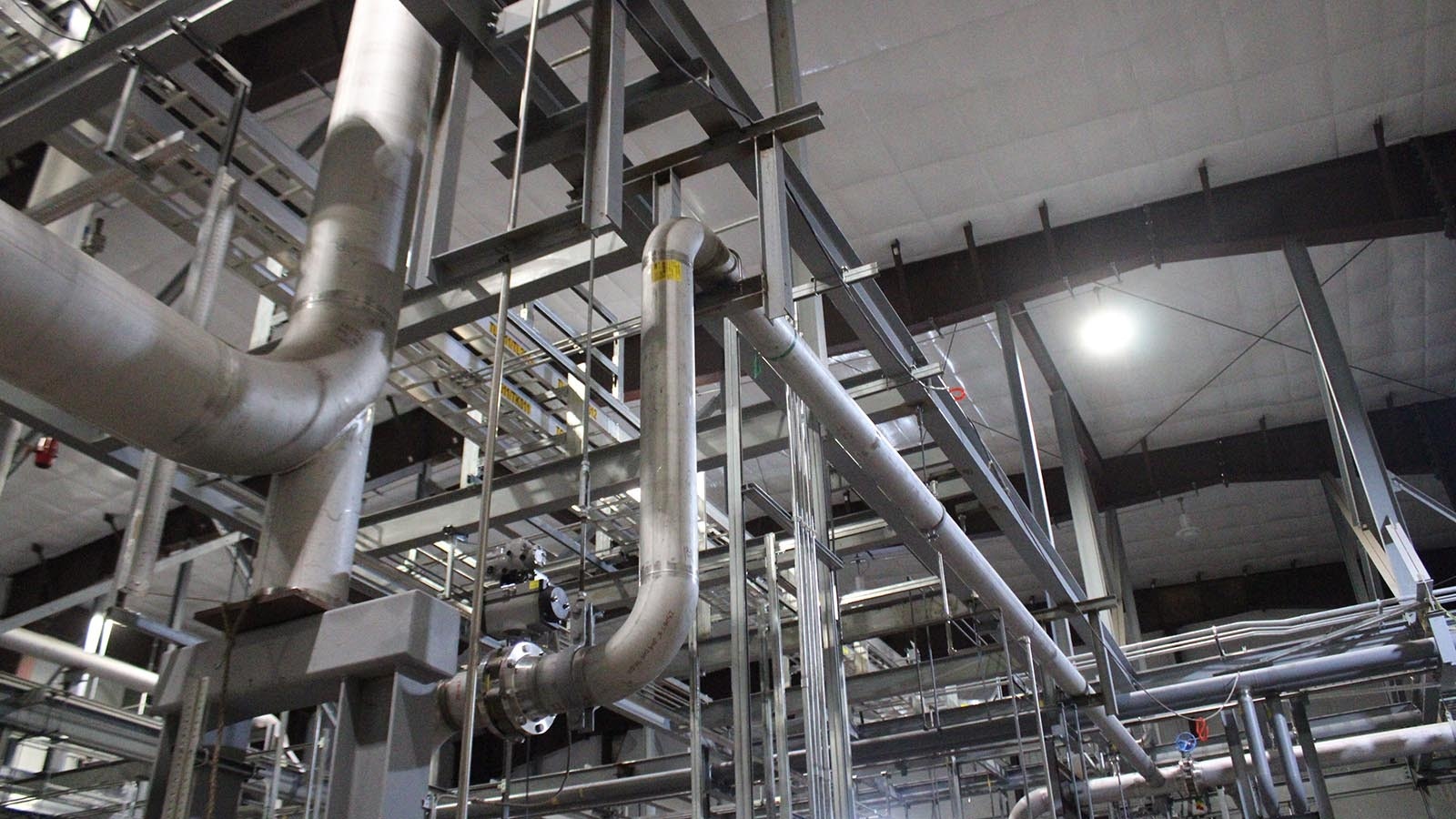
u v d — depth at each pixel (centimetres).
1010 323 1070
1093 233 1053
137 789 988
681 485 371
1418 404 1412
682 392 387
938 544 695
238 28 437
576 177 443
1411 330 1281
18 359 266
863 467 609
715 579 814
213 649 349
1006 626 824
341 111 428
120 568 386
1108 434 1455
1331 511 1518
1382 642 998
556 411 752
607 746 1805
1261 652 1039
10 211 257
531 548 444
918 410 661
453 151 396
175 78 485
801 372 515
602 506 766
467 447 837
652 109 434
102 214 745
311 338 362
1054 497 1522
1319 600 1891
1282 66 910
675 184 456
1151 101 934
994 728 985
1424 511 1675
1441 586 1762
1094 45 879
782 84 482
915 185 1010
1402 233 980
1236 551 1861
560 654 368
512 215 373
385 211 407
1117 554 1490
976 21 852
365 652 321
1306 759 1045
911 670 1058
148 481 401
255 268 578
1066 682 957
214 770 324
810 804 463
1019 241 1072
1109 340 1253
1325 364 975
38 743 1011
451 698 374
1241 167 1012
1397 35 888
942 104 925
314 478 359
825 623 533
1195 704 1050
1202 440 1470
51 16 502
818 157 977
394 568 798
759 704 987
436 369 667
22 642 984
